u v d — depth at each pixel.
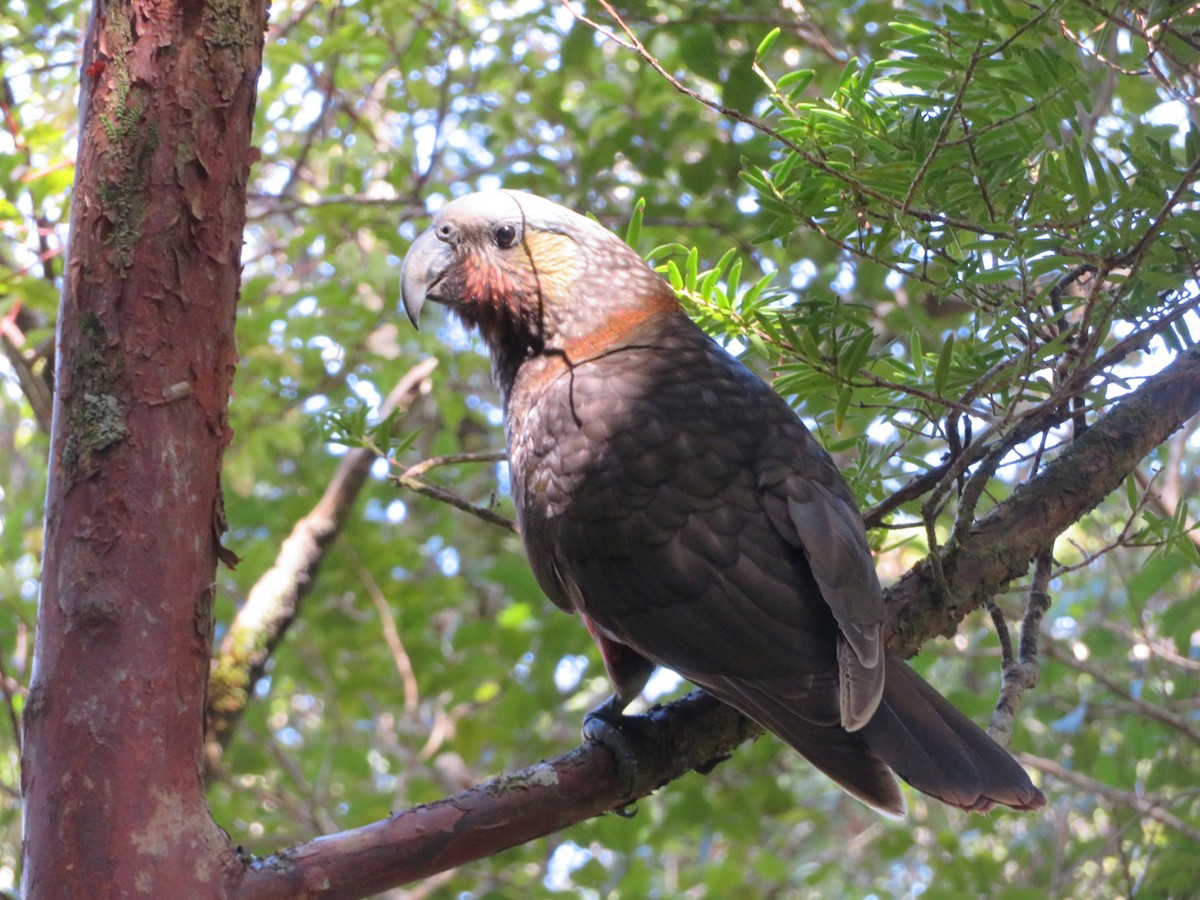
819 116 6.30
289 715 16.62
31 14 11.48
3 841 12.39
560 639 12.83
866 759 5.54
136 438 4.61
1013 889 11.39
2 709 11.55
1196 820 11.51
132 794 4.47
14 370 10.55
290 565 12.00
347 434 7.68
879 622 5.81
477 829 5.28
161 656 4.57
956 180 5.95
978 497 6.05
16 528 12.95
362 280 12.71
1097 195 5.54
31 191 10.34
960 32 6.00
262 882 4.71
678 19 11.20
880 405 6.67
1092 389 6.23
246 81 4.74
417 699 13.43
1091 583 12.53
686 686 15.09
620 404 6.62
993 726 6.13
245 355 12.42
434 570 16.78
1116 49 8.62
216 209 4.70
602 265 7.58
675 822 12.41
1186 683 11.60
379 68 12.62
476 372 15.38
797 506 6.12
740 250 11.37
